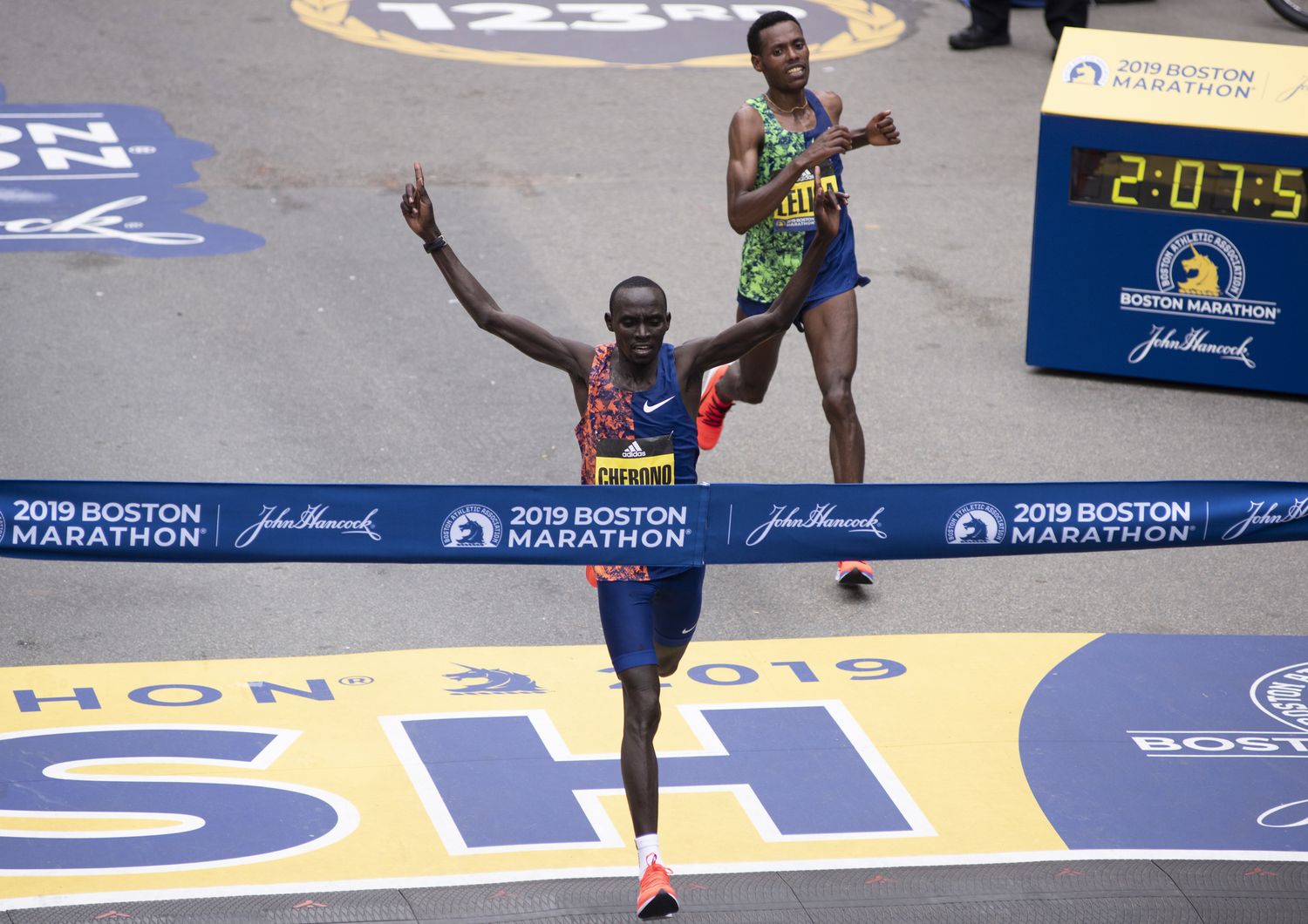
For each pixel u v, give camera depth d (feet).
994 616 90.94
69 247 138.92
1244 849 70.23
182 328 124.36
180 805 70.69
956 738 78.59
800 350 126.93
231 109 177.27
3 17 207.21
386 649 85.10
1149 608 92.32
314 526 62.39
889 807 72.74
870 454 108.88
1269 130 114.01
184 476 100.94
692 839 69.77
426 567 94.79
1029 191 162.20
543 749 76.43
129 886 64.90
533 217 150.61
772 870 67.67
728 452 108.78
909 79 196.44
